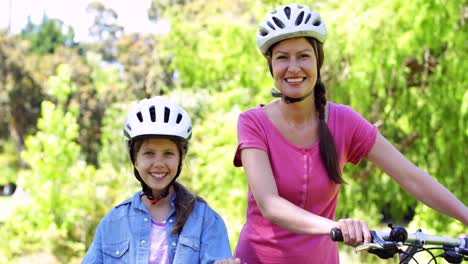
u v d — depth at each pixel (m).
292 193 2.99
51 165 12.23
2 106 32.62
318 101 3.00
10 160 33.88
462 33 7.03
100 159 18.83
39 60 33.19
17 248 11.66
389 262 8.47
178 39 9.79
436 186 2.94
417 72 8.22
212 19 9.14
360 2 7.16
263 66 8.05
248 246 3.12
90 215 12.06
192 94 14.31
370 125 3.06
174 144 3.14
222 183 8.66
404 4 6.72
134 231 3.12
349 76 7.42
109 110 20.33
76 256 11.77
